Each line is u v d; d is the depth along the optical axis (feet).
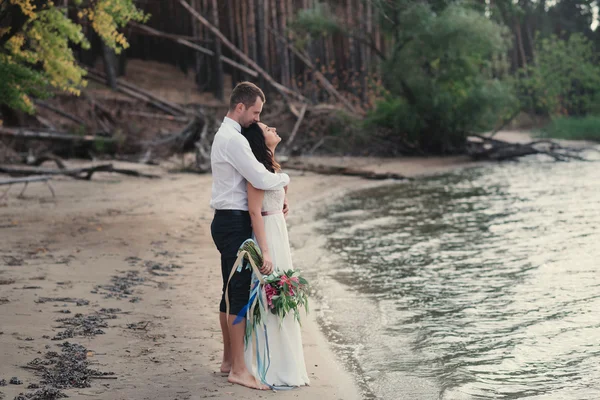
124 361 14.74
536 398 13.92
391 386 14.56
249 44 93.45
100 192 45.29
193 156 69.26
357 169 65.67
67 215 35.24
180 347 15.92
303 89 96.48
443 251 29.37
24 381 13.17
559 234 32.12
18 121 63.05
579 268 25.17
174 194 45.21
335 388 14.10
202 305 19.69
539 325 18.75
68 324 16.92
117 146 66.85
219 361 15.14
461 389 14.40
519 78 114.01
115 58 89.56
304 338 17.88
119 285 21.34
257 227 13.70
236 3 95.66
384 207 44.06
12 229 30.40
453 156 81.92
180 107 83.56
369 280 24.54
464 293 22.43
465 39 76.13
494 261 27.04
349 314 20.27
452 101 79.36
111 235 30.09
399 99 83.30
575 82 115.34
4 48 34.83
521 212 39.78
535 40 120.26
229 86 98.84
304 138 79.56
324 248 30.55
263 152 13.89
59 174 48.88
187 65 97.91
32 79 34.83
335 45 99.04
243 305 13.78
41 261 24.12
